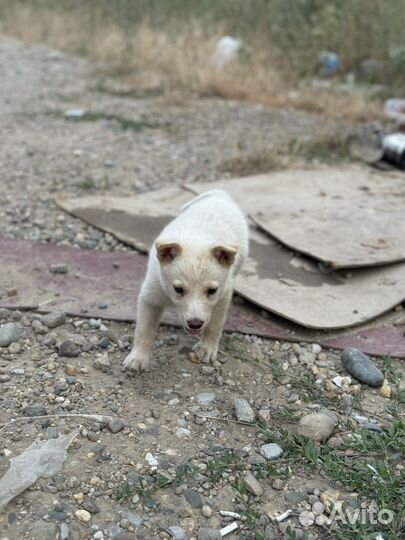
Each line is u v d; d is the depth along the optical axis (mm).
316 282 858
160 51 2029
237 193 1116
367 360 717
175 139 1433
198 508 539
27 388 665
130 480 559
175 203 1085
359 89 1819
